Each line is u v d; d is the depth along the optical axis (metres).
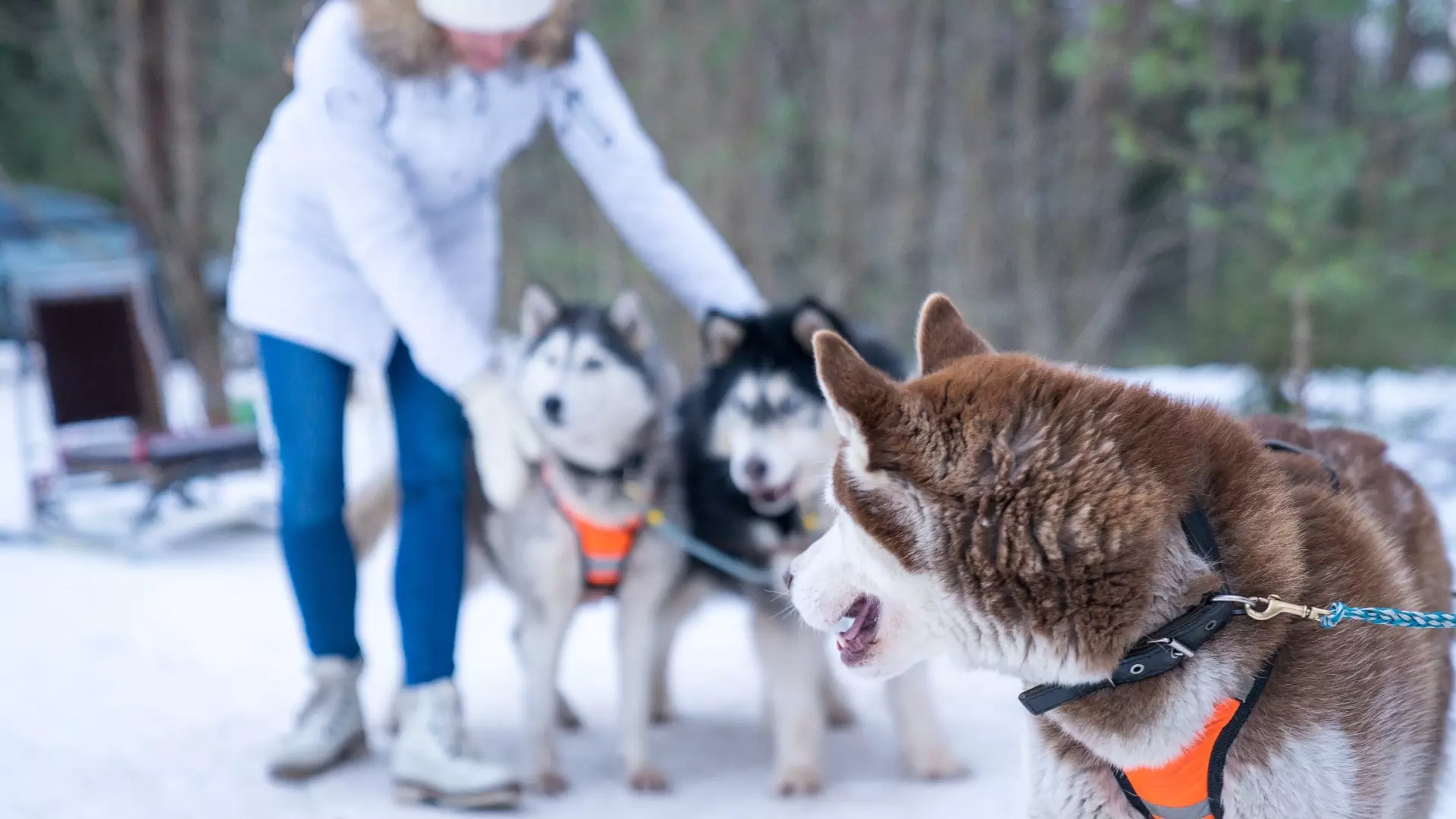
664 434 3.51
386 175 2.92
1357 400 6.92
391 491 3.91
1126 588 1.61
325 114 2.87
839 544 1.83
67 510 7.04
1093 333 9.38
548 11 2.97
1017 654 1.69
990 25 9.90
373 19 2.88
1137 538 1.61
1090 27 6.00
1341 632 1.67
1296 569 1.67
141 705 3.80
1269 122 5.27
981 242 10.02
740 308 3.66
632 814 3.03
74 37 10.58
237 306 3.21
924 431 1.67
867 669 1.80
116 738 3.50
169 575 5.61
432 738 3.06
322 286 3.12
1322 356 6.19
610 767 3.42
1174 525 1.64
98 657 4.30
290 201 3.13
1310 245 5.07
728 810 3.05
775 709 3.26
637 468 3.35
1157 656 1.63
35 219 9.26
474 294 3.43
